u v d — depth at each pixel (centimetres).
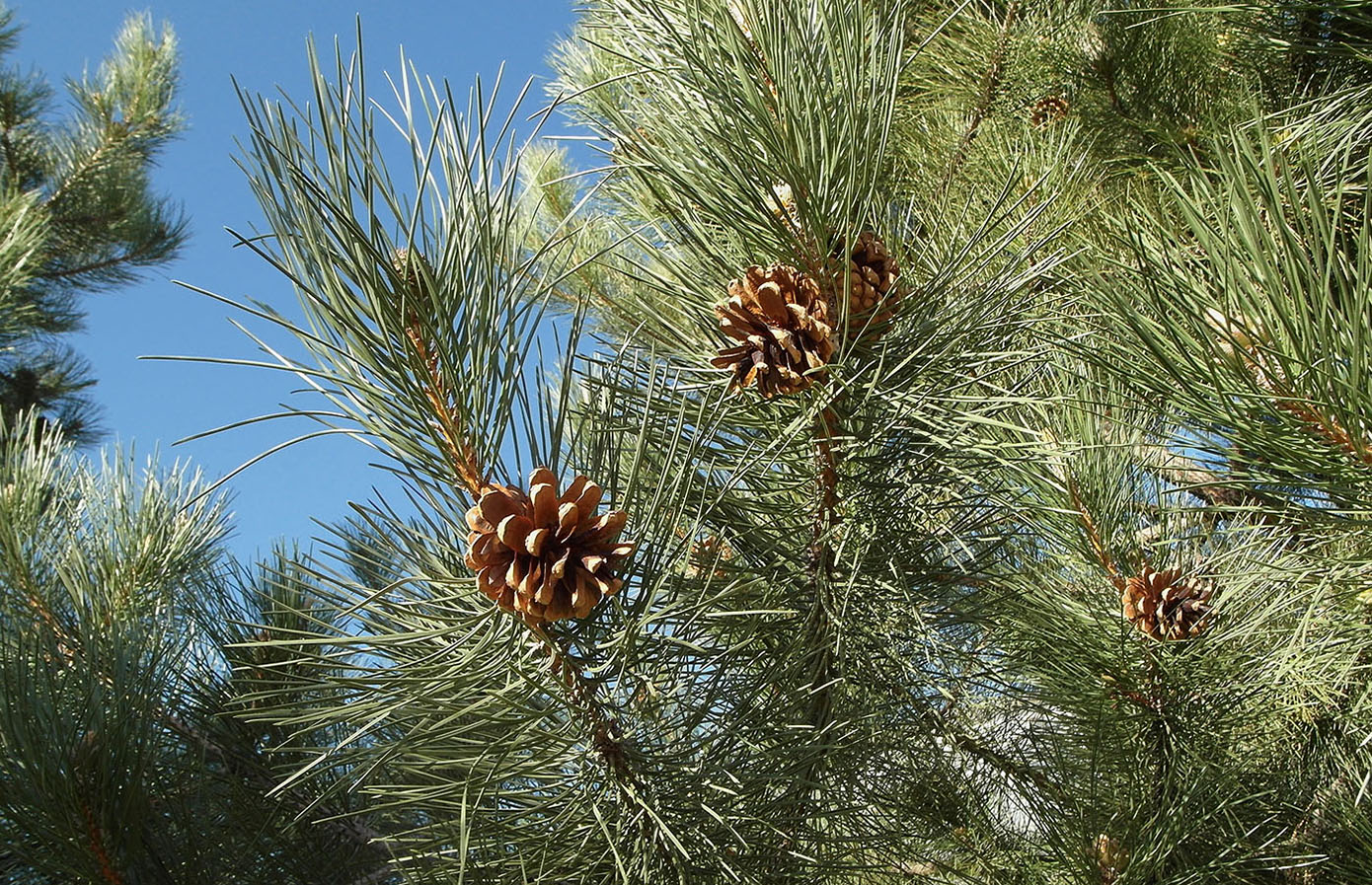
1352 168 111
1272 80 145
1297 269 83
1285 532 105
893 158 111
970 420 96
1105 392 112
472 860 92
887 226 107
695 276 103
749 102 95
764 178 97
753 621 98
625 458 96
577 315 89
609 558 87
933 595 104
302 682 95
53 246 499
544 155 158
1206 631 116
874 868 106
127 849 97
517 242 91
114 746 97
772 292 95
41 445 127
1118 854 115
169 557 123
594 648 89
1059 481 117
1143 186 138
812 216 96
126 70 512
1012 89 168
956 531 104
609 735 92
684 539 91
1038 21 166
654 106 99
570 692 90
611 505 89
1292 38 128
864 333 99
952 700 109
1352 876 114
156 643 105
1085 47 161
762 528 100
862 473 101
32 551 117
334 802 106
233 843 103
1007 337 100
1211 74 153
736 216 98
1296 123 124
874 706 101
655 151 99
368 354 86
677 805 92
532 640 89
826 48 95
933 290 99
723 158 97
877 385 98
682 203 100
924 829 110
